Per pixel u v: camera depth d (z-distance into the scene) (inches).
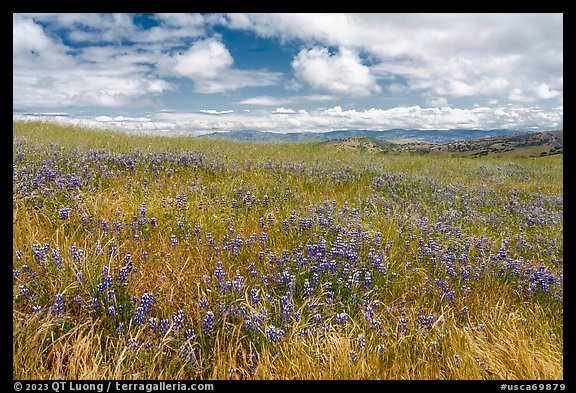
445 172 599.8
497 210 374.9
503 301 190.5
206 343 145.1
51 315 139.2
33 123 668.1
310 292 173.6
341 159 608.7
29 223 199.0
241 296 167.2
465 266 220.2
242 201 293.9
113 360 128.2
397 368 135.5
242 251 211.5
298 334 143.9
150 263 187.3
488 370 140.6
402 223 283.9
